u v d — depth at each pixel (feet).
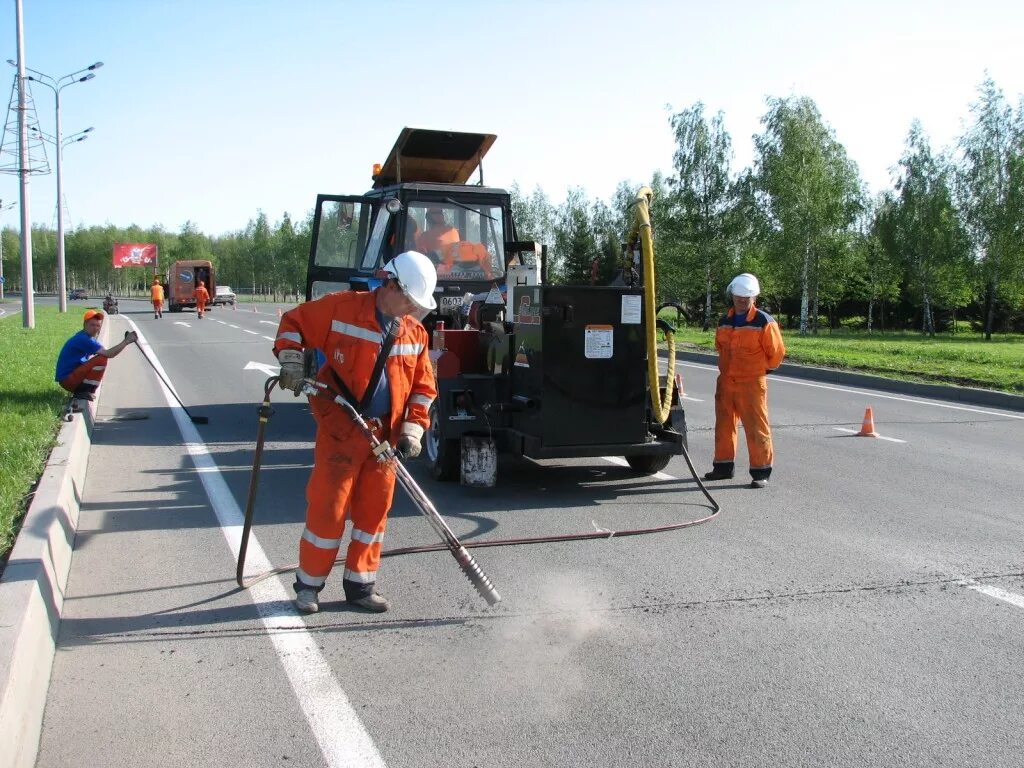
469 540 19.90
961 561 18.65
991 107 133.69
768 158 139.74
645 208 23.16
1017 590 16.90
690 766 10.75
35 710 11.60
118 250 354.74
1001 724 11.81
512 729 11.59
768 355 25.03
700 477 26.76
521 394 24.30
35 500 19.19
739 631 14.83
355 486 15.60
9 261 444.96
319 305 15.15
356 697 12.42
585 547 19.49
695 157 142.51
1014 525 21.52
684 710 12.12
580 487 25.32
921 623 15.23
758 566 18.24
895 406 43.98
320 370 15.34
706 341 84.58
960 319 163.12
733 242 145.28
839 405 44.24
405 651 13.97
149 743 11.20
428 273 14.90
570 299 23.17
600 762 10.82
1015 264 128.67
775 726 11.71
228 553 18.81
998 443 33.09
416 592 16.57
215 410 39.68
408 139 35.09
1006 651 14.11
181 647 14.05
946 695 12.60
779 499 24.09
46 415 30.81
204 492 24.21
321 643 14.24
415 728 11.59
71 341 37.40
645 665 13.50
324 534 15.17
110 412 38.96
